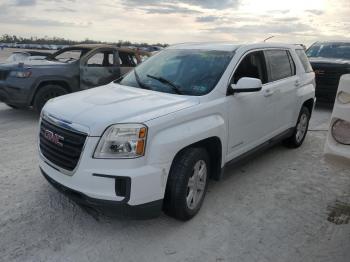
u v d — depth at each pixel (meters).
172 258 3.21
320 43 11.91
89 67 8.38
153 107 3.60
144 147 3.23
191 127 3.64
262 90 4.86
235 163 4.54
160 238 3.50
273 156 5.96
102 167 3.20
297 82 5.90
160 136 3.35
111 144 3.21
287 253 3.35
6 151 5.71
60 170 3.48
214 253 3.30
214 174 4.25
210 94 4.03
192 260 3.20
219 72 4.30
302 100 6.01
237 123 4.39
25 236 3.43
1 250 3.21
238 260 3.22
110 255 3.22
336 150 3.32
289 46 6.05
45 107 3.94
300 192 4.63
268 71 5.16
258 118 4.83
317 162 5.73
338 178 5.12
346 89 3.25
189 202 3.72
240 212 4.05
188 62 4.60
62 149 3.45
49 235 3.46
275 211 4.11
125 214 3.29
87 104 3.69
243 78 4.19
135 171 3.20
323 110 10.27
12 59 9.31
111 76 8.80
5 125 7.33
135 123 3.25
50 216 3.79
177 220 3.80
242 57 4.62
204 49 4.80
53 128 3.55
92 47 8.66
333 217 4.03
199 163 3.79
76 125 3.34
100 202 3.23
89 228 3.61
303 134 6.49
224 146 4.16
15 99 7.67
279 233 3.67
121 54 9.15
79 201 3.36
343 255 3.35
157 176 3.30
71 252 3.24
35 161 5.30
